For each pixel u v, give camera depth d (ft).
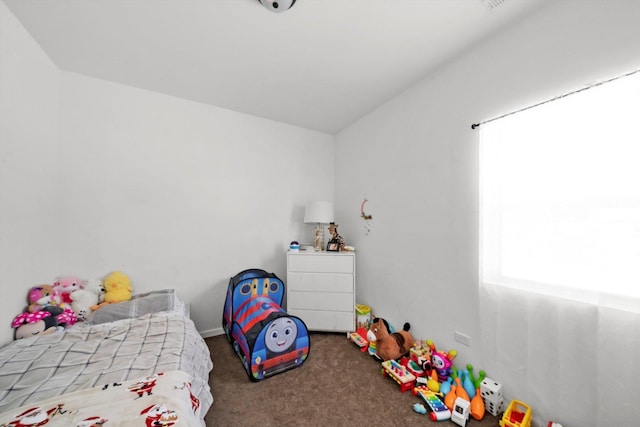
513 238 4.79
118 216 7.11
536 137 4.50
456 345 5.87
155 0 4.44
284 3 4.40
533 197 4.53
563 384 4.09
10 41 4.70
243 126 9.09
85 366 3.92
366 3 4.50
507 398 4.85
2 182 4.59
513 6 4.48
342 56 6.00
